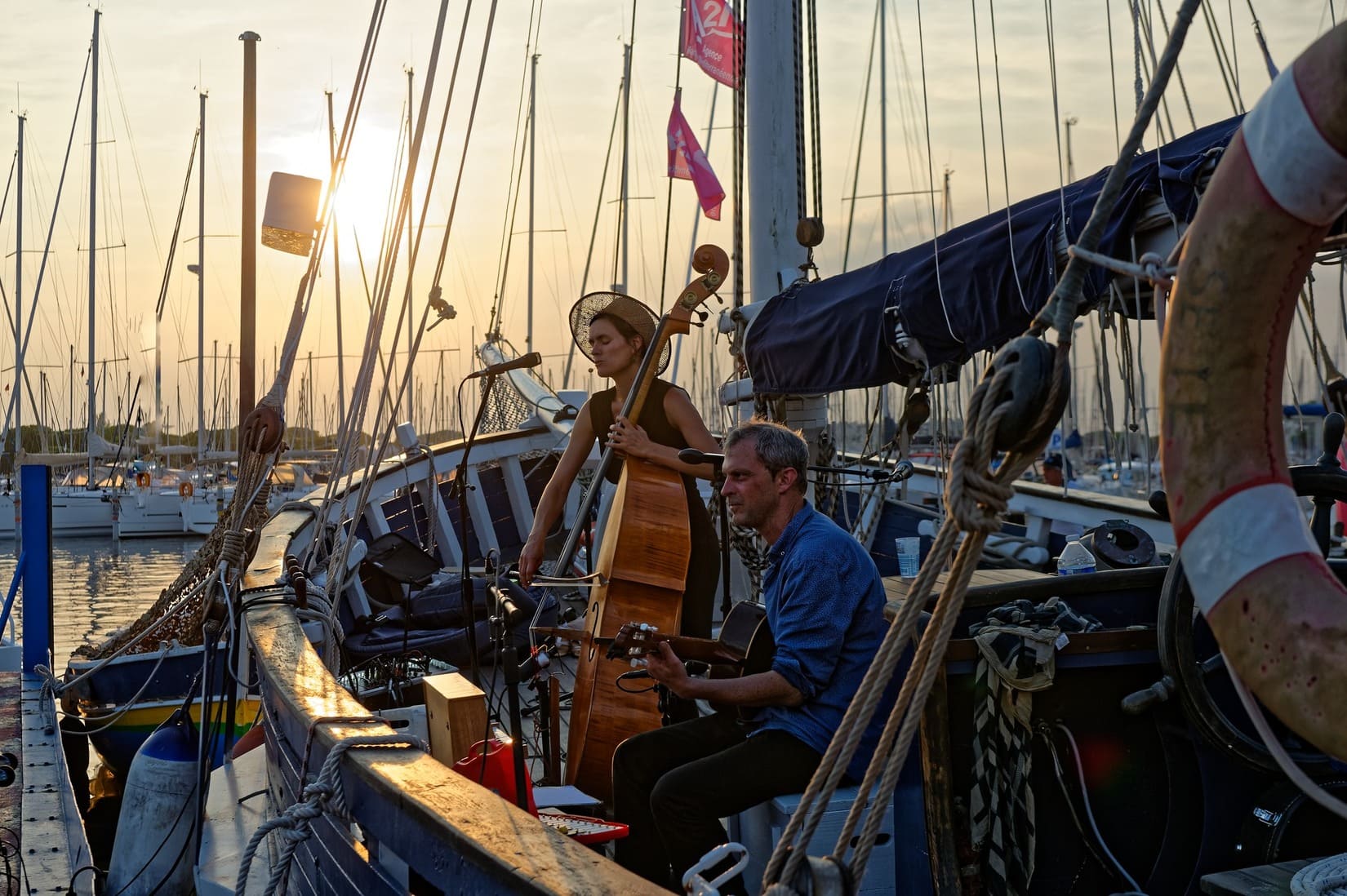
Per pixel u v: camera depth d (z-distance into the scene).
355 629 7.18
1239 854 2.57
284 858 2.29
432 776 2.12
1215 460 1.15
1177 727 2.58
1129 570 2.66
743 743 2.96
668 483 4.07
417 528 9.46
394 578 7.33
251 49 9.15
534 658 3.43
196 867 3.66
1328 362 3.05
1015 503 7.46
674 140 10.30
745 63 5.51
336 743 2.37
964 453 1.22
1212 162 2.48
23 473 7.40
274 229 5.31
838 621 2.90
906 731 1.26
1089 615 2.66
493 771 2.80
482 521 9.25
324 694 2.91
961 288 3.39
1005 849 2.52
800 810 1.35
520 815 1.86
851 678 2.94
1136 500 6.65
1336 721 1.05
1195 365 1.15
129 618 19.00
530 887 1.56
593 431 4.48
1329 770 2.53
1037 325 1.24
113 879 4.46
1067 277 1.25
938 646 1.26
